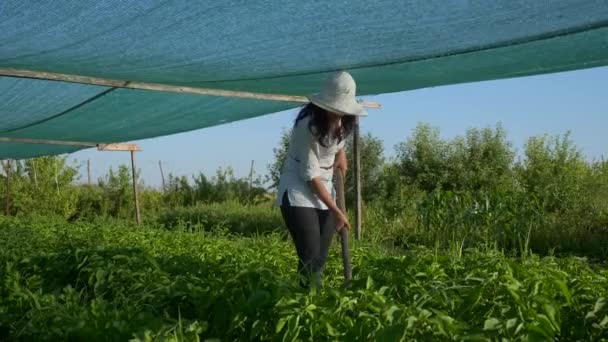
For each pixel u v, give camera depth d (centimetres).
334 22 442
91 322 354
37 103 838
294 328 306
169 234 881
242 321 334
